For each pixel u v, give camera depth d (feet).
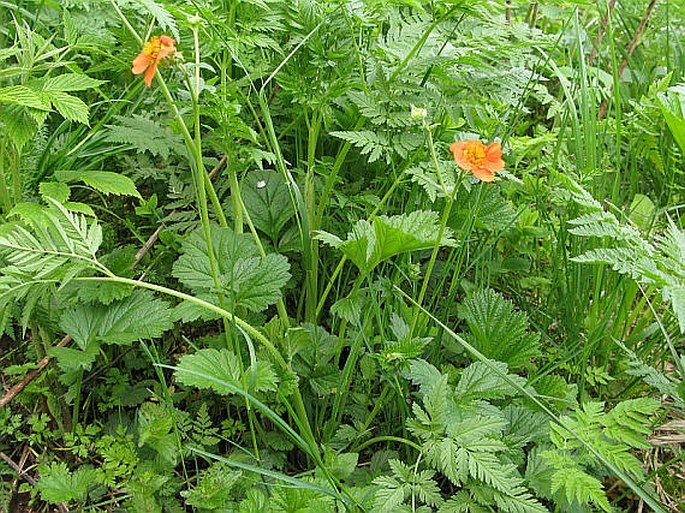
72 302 1.90
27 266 1.56
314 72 2.00
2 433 1.91
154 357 1.93
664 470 1.96
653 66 3.26
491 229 2.14
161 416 1.78
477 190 2.14
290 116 2.31
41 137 2.00
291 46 2.09
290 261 2.20
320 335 1.96
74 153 2.10
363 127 2.17
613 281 2.24
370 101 1.95
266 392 1.84
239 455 1.83
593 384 2.03
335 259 2.17
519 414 1.82
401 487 1.58
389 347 1.72
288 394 1.73
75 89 1.65
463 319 2.18
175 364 2.06
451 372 1.94
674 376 2.18
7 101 1.54
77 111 1.62
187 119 2.14
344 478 1.70
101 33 2.18
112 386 2.00
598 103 2.92
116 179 1.75
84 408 1.98
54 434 1.90
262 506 1.61
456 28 2.16
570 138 2.59
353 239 1.76
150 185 2.36
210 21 1.83
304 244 1.89
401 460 1.89
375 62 2.06
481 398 1.75
